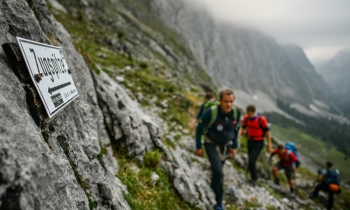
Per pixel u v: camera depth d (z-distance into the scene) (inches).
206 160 374.9
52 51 122.6
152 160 243.9
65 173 101.7
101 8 3240.7
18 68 90.0
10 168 61.9
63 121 131.6
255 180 365.1
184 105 619.8
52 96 106.0
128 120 252.1
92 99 224.7
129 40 2785.4
